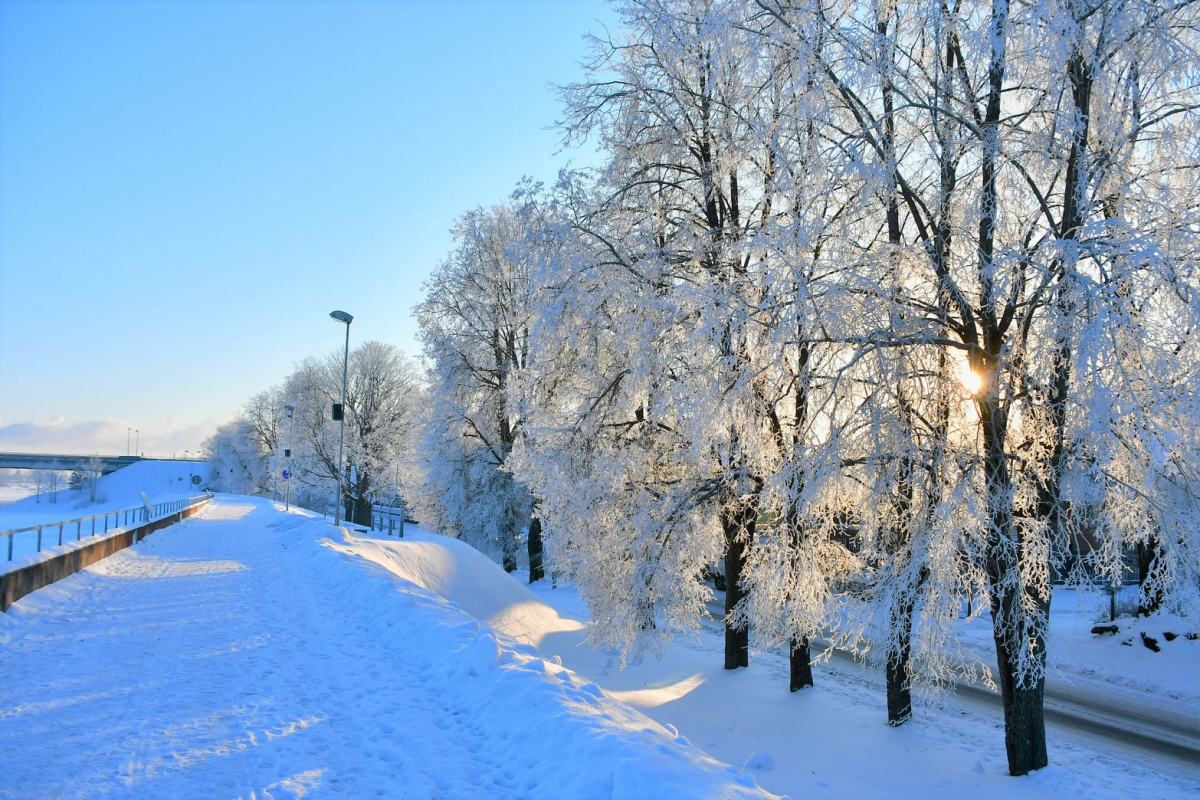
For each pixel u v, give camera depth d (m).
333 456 53.69
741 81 11.54
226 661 8.10
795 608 10.69
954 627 8.80
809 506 9.52
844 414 9.82
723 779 4.61
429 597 12.29
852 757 9.52
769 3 10.48
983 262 8.94
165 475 145.88
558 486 13.01
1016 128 9.12
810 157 9.33
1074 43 8.16
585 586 13.80
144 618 10.90
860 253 9.71
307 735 5.58
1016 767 8.84
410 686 7.07
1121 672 14.84
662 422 13.00
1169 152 9.02
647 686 13.40
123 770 4.82
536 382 13.83
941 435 9.23
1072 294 7.60
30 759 5.00
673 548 12.48
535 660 7.57
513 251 13.16
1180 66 8.24
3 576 10.46
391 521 33.38
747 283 10.37
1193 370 7.87
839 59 9.02
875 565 10.63
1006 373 8.74
